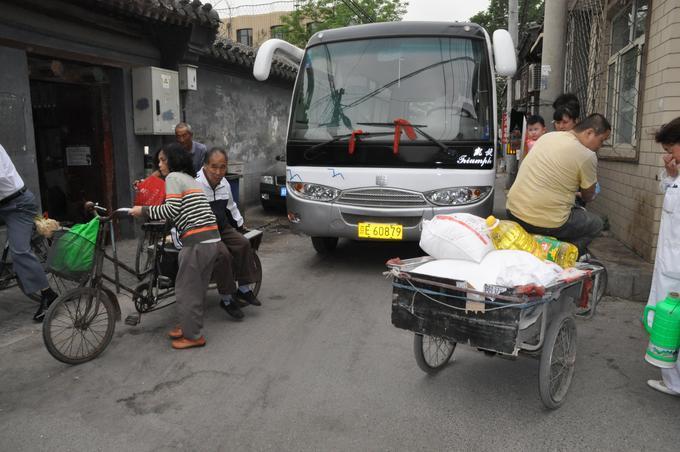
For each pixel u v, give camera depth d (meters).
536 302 2.90
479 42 6.02
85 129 7.49
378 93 5.98
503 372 3.74
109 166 7.59
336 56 6.27
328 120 6.06
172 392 3.44
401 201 5.75
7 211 4.39
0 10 5.52
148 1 6.68
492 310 2.93
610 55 8.10
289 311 5.02
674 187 3.42
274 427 3.02
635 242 6.18
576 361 3.90
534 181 3.79
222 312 4.98
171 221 4.05
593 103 8.46
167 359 3.94
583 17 9.45
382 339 4.33
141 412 3.19
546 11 7.75
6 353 4.02
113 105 7.52
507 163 17.23
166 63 8.09
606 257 5.96
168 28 7.75
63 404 3.29
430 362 3.68
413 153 5.70
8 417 3.13
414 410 3.21
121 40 7.23
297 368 3.79
